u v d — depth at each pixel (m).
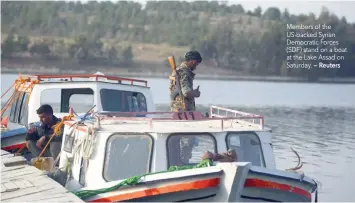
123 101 24.00
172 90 17.41
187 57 17.33
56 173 17.67
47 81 23.67
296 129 39.59
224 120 16.72
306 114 48.56
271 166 15.52
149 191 14.21
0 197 15.84
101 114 17.59
